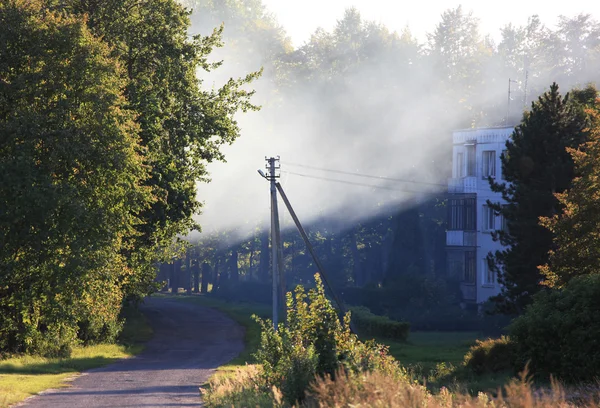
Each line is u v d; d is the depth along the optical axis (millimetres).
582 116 39750
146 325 64812
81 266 29141
